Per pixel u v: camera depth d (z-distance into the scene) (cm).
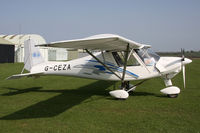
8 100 600
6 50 2523
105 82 995
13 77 635
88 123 396
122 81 651
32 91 757
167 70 629
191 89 779
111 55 657
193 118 420
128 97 633
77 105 538
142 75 639
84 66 689
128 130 359
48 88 830
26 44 772
